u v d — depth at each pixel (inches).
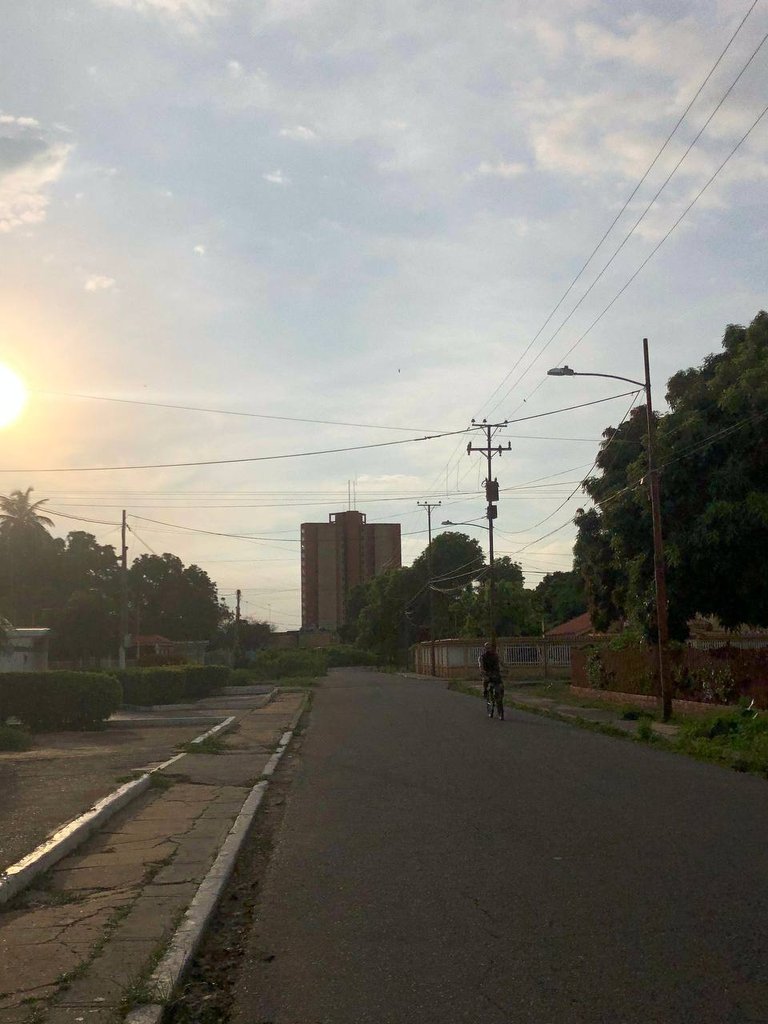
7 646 1194.6
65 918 284.0
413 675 3075.8
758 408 1011.3
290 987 232.4
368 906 302.2
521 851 375.2
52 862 355.6
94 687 1012.5
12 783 562.9
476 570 3307.1
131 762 685.9
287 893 321.7
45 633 1854.1
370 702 1499.8
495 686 1102.4
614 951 250.7
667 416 1130.7
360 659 4446.4
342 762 690.2
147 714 1282.0
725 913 283.3
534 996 220.7
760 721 758.5
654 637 1204.5
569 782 567.2
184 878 335.6
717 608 1144.8
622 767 640.4
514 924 277.4
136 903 301.4
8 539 2906.0
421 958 250.1
